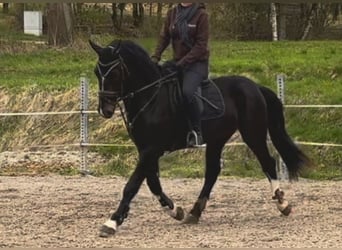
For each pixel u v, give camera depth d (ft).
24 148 49.85
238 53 69.31
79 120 50.72
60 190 37.09
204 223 28.63
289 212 29.84
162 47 28.35
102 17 104.94
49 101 52.75
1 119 52.19
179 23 27.68
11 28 117.50
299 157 30.71
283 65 58.03
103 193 36.06
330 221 28.73
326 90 50.57
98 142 48.49
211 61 61.87
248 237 25.68
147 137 26.94
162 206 28.43
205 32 27.48
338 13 104.68
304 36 97.86
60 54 74.02
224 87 29.50
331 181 41.34
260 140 29.81
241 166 44.29
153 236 26.07
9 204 32.68
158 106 27.09
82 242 24.91
